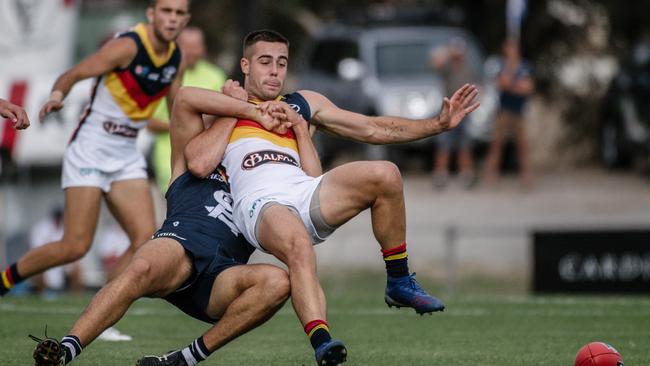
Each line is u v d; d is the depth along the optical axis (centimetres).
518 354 2773
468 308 3819
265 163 2280
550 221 6053
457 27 7644
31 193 5391
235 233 2272
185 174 2344
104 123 2986
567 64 8919
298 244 2119
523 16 7444
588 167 8331
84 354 2738
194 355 2186
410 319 3528
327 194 2214
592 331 3225
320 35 7731
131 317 3600
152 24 2952
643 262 4594
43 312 3616
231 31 9362
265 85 2381
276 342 3022
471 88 2370
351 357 2728
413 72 7238
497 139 6875
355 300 4112
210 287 2202
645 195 6700
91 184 2973
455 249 5241
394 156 7306
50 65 5628
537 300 4100
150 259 2148
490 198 6669
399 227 2234
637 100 7388
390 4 9938
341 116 2431
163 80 2998
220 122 2336
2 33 5609
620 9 8444
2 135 4962
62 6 5653
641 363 2602
